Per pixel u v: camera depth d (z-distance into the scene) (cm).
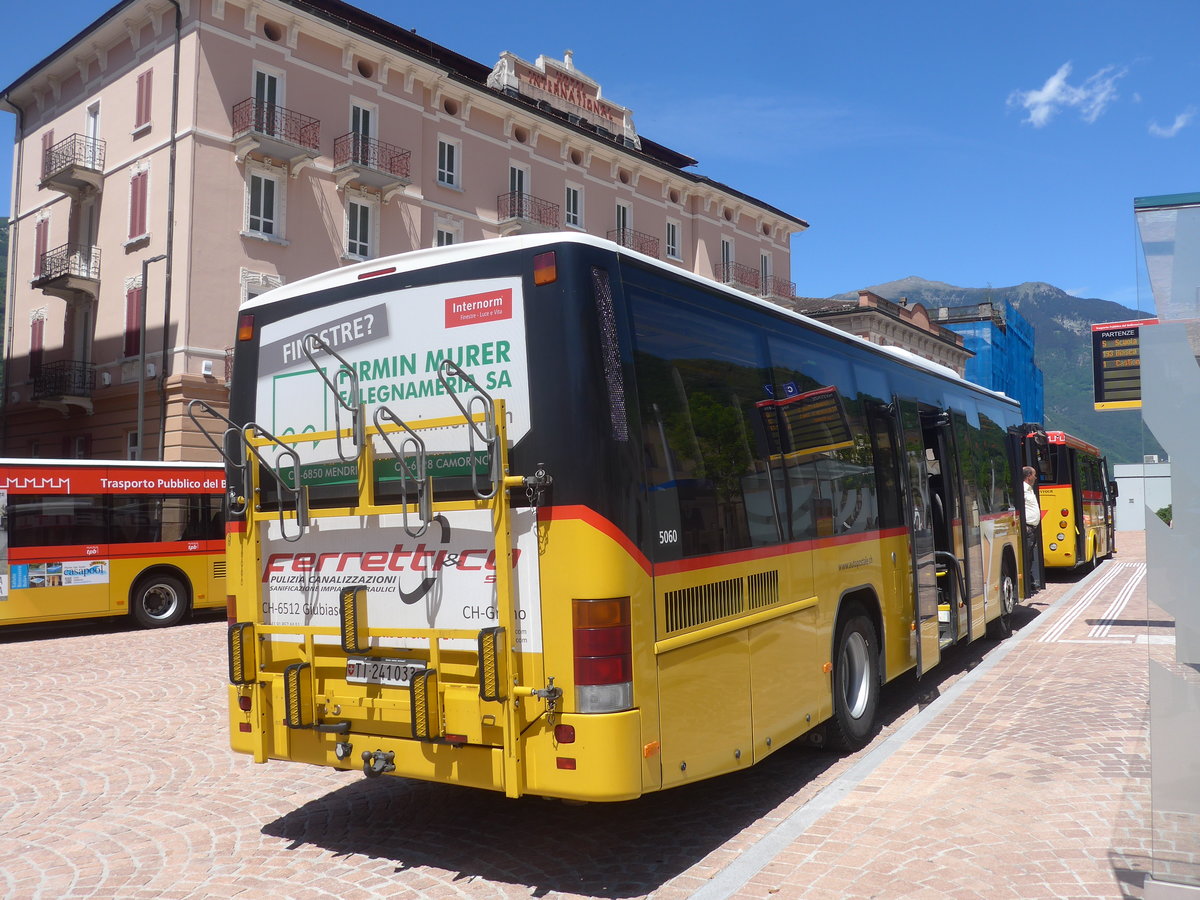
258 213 2756
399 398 494
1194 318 382
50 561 1578
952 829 490
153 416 2655
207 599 1775
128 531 1675
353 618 489
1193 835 370
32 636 1636
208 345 2619
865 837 486
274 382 550
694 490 496
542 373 446
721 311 558
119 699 995
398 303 500
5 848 548
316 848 526
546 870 480
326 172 2912
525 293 458
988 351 6562
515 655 444
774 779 625
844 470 697
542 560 438
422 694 455
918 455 862
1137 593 1620
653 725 443
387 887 465
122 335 2803
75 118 3081
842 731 659
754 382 580
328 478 518
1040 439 1444
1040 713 740
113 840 554
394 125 3103
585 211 3878
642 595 444
